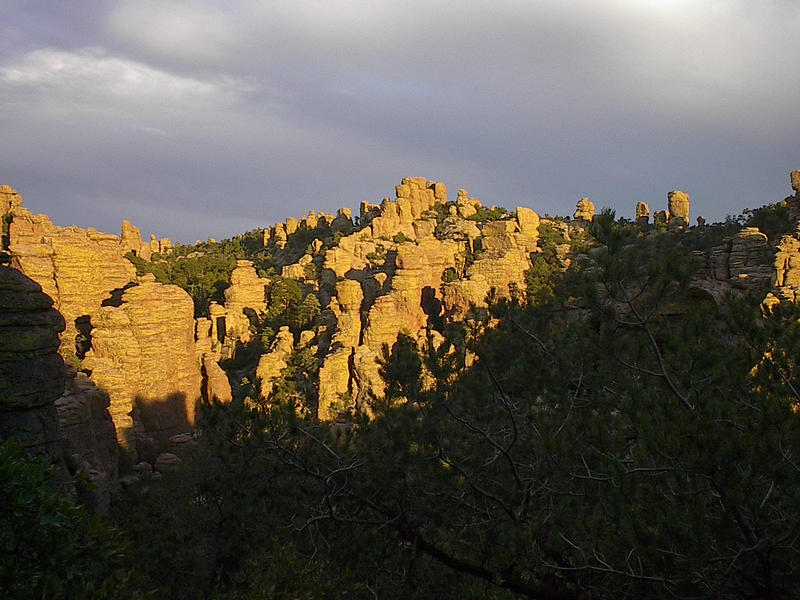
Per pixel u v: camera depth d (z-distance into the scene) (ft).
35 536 30.09
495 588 53.93
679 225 344.49
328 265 383.24
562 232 432.25
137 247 458.50
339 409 198.18
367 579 58.75
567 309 69.41
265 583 48.49
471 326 64.54
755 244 174.70
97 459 105.60
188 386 188.44
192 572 75.97
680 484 37.17
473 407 60.13
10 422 64.64
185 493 92.68
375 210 547.90
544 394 59.77
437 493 55.93
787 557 37.27
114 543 33.12
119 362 166.50
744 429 38.68
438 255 311.88
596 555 41.11
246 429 62.80
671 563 35.09
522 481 54.85
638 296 46.16
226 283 378.12
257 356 272.92
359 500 58.23
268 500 66.23
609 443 45.29
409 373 60.64
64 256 212.23
